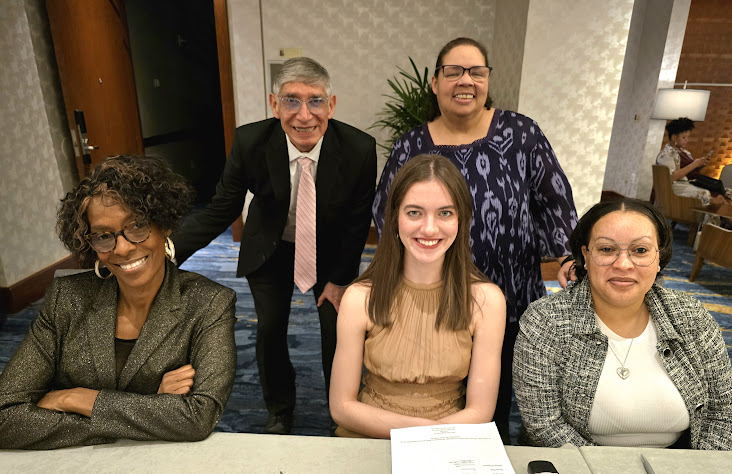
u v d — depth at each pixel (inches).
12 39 119.8
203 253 164.9
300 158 63.8
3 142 118.1
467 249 46.9
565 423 47.4
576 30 121.9
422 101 145.6
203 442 38.0
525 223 62.8
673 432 46.3
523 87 126.3
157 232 42.5
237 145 65.2
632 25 231.1
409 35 162.1
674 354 44.8
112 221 39.5
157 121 220.8
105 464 35.3
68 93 133.6
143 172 41.4
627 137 243.6
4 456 36.4
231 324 46.7
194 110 266.7
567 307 47.1
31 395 40.5
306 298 132.1
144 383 43.8
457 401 50.8
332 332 71.8
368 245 172.9
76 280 45.5
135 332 45.0
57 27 127.9
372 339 49.2
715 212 153.0
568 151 131.5
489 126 62.9
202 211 69.8
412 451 36.2
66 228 41.1
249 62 156.6
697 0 216.8
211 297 46.2
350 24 160.7
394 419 45.4
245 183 68.0
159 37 220.8
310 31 161.3
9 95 119.5
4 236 119.1
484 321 47.9
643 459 36.3
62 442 37.3
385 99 168.1
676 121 196.7
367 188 67.8
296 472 34.2
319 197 65.4
